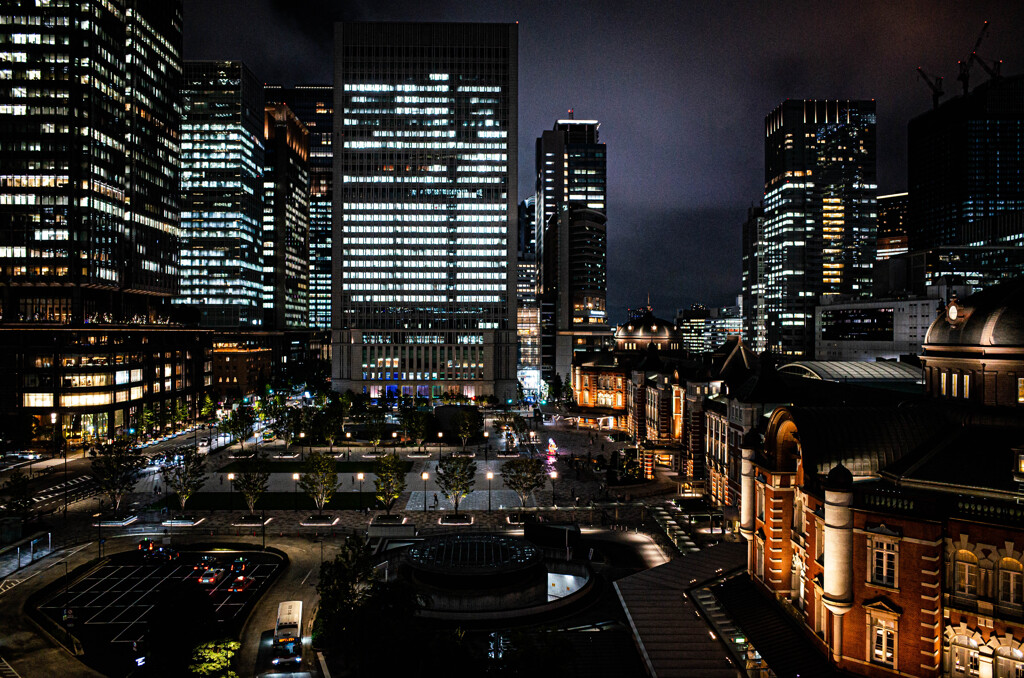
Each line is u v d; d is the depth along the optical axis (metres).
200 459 104.00
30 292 173.38
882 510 44.47
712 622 57.69
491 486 119.56
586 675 52.47
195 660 49.16
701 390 113.31
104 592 69.56
